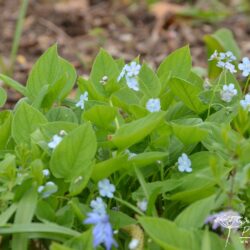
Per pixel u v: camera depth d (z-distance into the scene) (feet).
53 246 1.90
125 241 2.14
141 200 2.13
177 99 2.59
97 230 1.92
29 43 5.34
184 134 2.19
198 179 2.16
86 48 5.35
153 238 1.94
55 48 2.54
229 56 2.48
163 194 2.18
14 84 2.52
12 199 2.10
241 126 2.11
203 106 2.42
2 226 2.02
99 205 2.06
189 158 2.27
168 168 2.28
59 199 2.20
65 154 2.14
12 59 4.61
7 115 2.52
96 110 2.19
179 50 2.53
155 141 2.24
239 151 2.00
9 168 2.10
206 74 3.62
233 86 2.42
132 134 2.06
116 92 2.38
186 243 1.97
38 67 2.53
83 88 2.52
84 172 2.12
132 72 2.27
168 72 2.40
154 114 2.08
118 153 2.15
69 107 2.63
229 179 2.15
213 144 2.13
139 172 2.12
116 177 2.24
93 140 2.13
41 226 1.99
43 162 2.22
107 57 2.52
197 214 2.04
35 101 2.40
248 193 2.24
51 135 2.24
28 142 2.30
